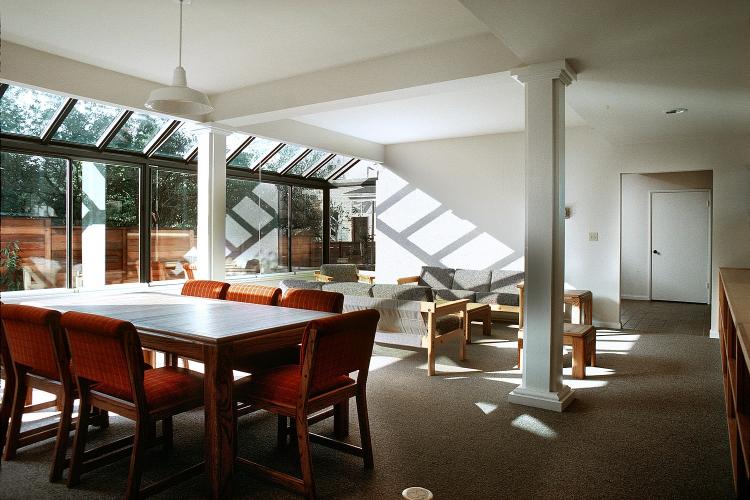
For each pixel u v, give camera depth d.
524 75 3.85
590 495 2.49
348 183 9.36
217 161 6.09
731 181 6.46
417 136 8.21
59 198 5.69
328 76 5.01
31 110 5.17
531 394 3.84
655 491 2.53
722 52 3.47
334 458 2.89
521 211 7.78
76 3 3.56
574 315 6.88
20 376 2.82
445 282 7.93
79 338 2.44
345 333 2.53
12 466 2.73
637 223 9.91
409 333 4.84
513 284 7.40
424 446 3.07
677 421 3.51
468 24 3.94
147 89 5.30
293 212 8.85
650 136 6.44
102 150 6.00
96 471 2.68
